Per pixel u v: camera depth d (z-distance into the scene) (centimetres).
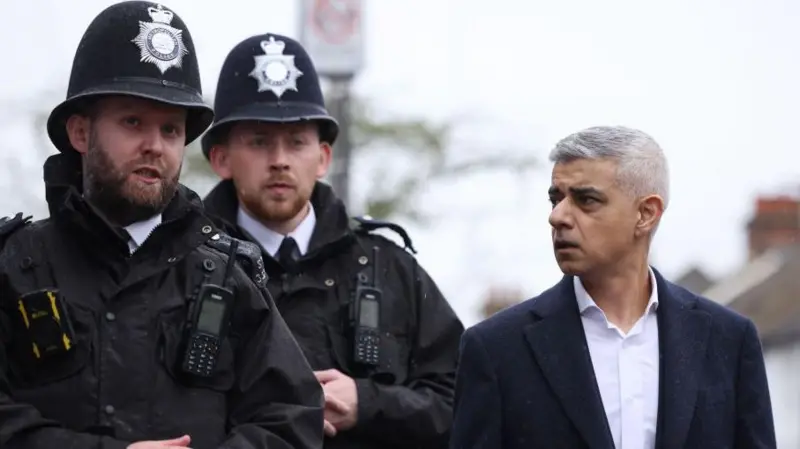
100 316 1086
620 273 1177
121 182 1099
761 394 1175
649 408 1162
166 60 1112
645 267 1188
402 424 1345
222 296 1100
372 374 1361
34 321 1070
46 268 1093
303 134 1405
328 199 1414
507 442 1173
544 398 1163
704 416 1157
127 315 1091
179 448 1044
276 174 1388
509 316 1195
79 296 1088
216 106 1430
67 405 1069
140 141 1102
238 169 1402
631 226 1168
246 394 1105
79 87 1112
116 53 1108
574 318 1178
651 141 1176
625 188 1162
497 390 1174
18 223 1112
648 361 1173
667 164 1184
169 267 1108
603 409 1159
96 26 1120
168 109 1110
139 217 1118
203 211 1157
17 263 1091
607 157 1161
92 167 1108
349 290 1386
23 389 1073
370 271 1394
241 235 1380
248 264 1140
